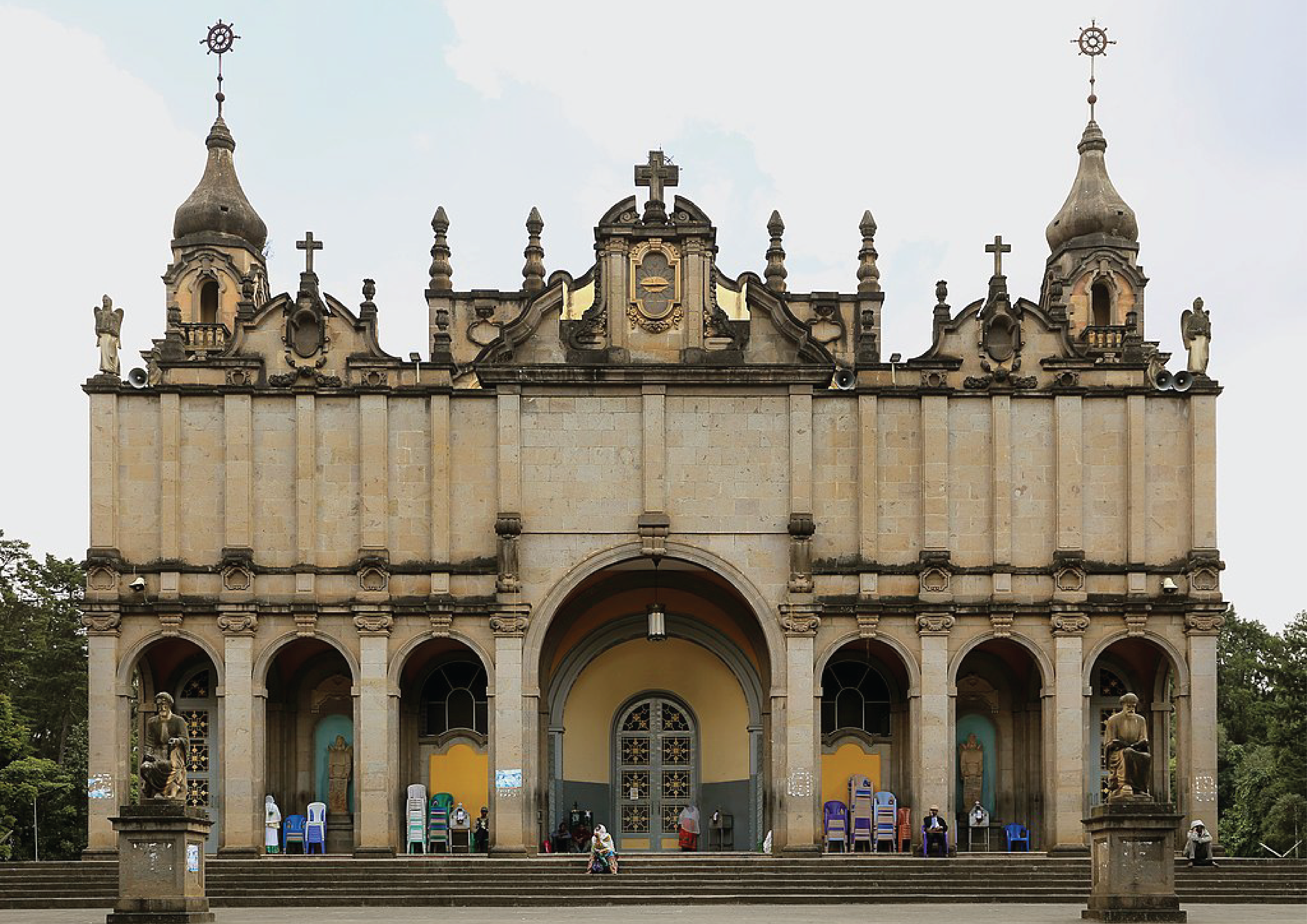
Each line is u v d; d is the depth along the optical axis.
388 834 46.16
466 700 50.41
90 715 46.38
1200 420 48.09
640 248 48.44
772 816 46.84
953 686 47.03
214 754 49.50
